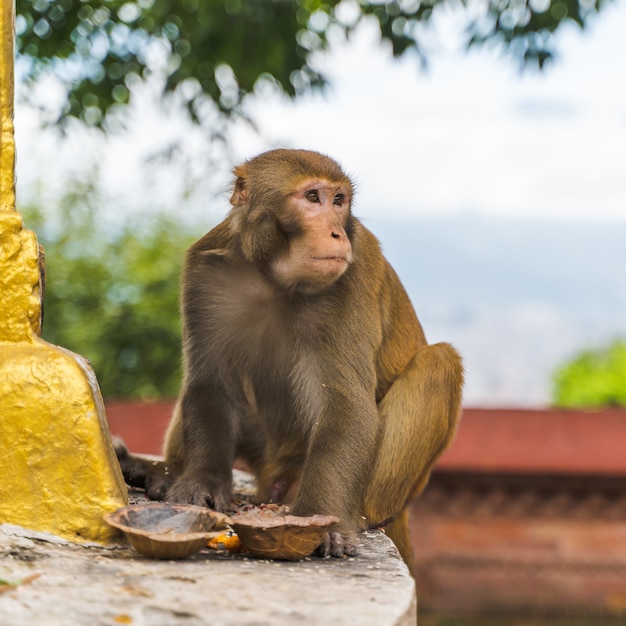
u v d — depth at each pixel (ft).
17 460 14.78
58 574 12.81
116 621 11.10
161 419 50.57
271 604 11.98
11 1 16.35
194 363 19.39
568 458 48.14
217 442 18.75
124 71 34.35
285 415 19.93
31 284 15.53
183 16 33.55
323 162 18.38
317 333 18.44
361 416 17.81
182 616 11.37
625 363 89.40
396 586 13.23
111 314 77.82
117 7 33.73
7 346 15.34
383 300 19.75
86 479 14.76
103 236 80.48
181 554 13.88
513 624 48.39
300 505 16.93
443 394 19.11
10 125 16.25
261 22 33.14
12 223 15.58
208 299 19.36
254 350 19.77
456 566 49.49
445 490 49.49
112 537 14.67
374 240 19.89
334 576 13.75
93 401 15.08
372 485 18.66
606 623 48.55
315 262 17.67
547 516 49.29
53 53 32.96
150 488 19.36
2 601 11.54
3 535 14.42
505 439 49.52
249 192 18.65
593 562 48.88
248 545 14.49
